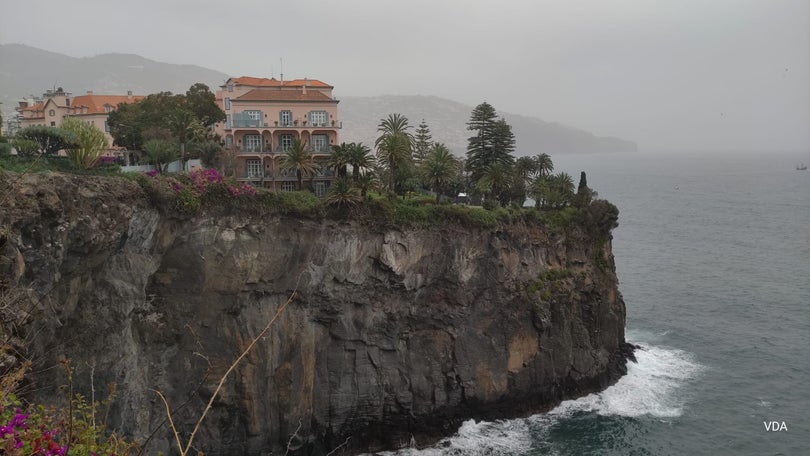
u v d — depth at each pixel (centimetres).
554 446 5753
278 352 5422
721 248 14650
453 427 6109
